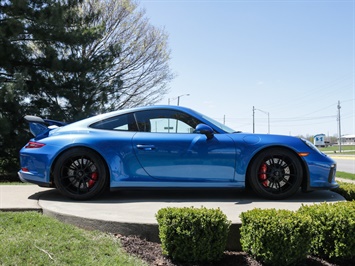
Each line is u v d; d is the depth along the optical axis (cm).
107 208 363
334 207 293
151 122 433
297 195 458
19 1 1098
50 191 482
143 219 313
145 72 2038
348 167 1806
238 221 303
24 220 326
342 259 277
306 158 415
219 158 411
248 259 276
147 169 411
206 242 267
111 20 1903
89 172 416
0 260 241
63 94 1215
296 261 264
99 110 1323
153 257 274
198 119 436
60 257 253
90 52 1750
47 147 420
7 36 1105
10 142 1120
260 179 420
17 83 1016
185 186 410
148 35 2031
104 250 272
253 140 418
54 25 1162
